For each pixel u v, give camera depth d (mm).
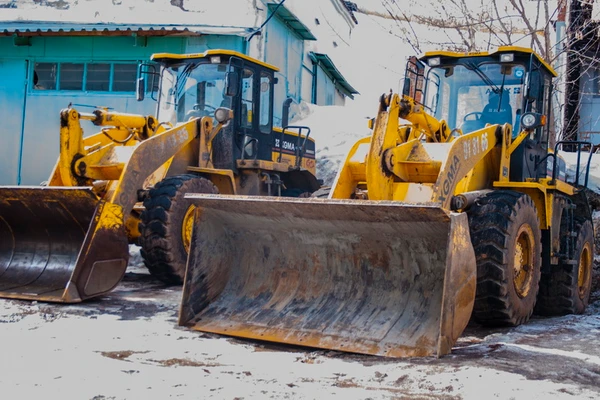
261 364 4441
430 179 5805
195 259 5598
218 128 8836
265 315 5379
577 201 7707
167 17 14188
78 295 6449
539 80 6723
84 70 14789
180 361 4480
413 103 6133
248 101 9516
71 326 5480
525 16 10961
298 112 16016
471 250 4797
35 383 3881
